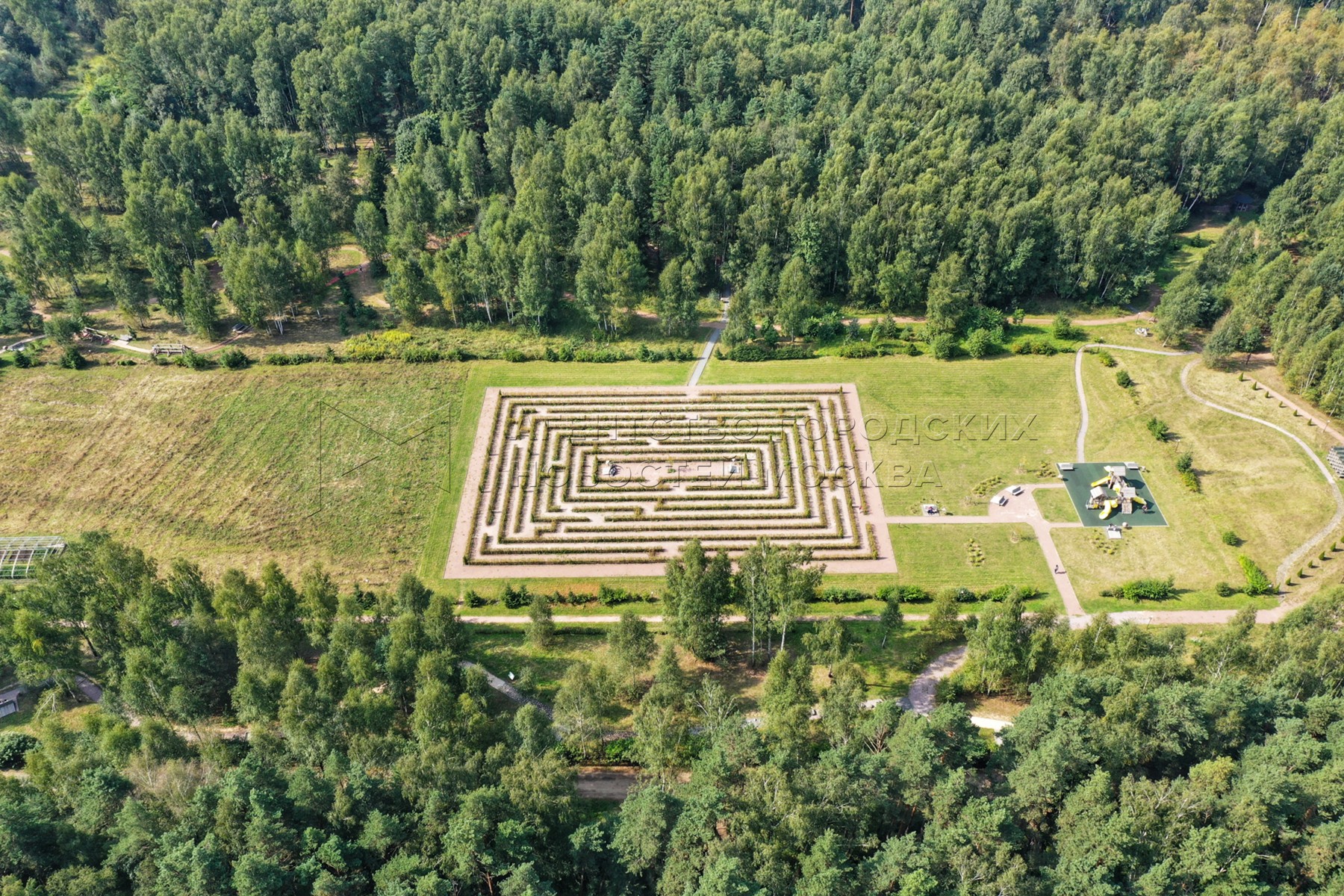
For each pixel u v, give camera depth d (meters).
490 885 63.78
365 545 110.19
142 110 176.88
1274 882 64.44
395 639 84.75
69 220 142.62
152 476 118.31
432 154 159.75
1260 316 136.50
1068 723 71.31
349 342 141.88
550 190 155.12
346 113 176.25
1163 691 75.06
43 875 63.44
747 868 61.34
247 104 185.38
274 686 81.69
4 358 136.12
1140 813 65.62
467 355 140.62
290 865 63.09
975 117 173.75
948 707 73.44
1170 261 169.00
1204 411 127.88
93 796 67.00
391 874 60.88
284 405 130.25
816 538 111.50
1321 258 136.00
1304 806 67.31
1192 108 180.88
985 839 61.97
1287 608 99.94
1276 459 119.00
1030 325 149.25
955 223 146.38
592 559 108.62
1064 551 108.69
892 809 68.31
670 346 143.38
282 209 164.62
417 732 76.94
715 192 151.12
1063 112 181.25
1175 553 107.81
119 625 87.69
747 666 95.19
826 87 180.00
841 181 152.12
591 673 81.81
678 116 176.12
